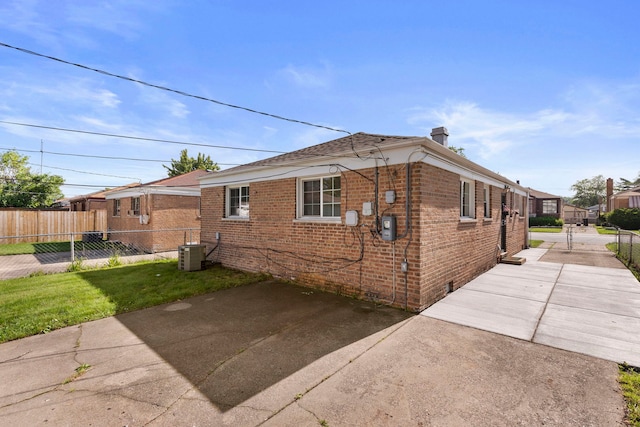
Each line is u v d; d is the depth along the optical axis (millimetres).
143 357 3699
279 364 3520
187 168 36656
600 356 3666
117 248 14203
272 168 7980
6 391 2977
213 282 7469
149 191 13719
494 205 9797
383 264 5770
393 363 3531
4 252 13727
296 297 6258
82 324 4820
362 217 6086
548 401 2789
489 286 7086
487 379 3178
